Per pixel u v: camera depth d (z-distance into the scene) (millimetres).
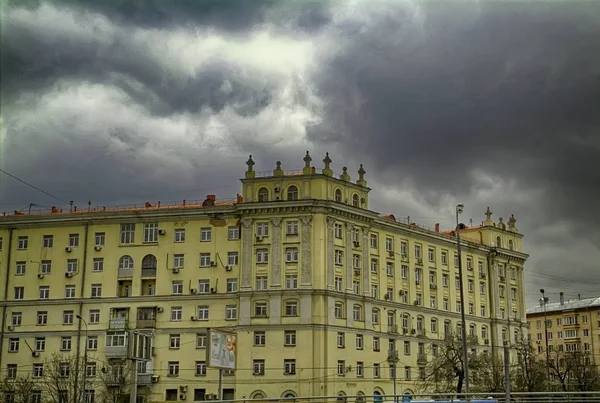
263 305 103125
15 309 112125
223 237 106750
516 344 129125
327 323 101812
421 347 117500
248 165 107625
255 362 101938
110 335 106938
